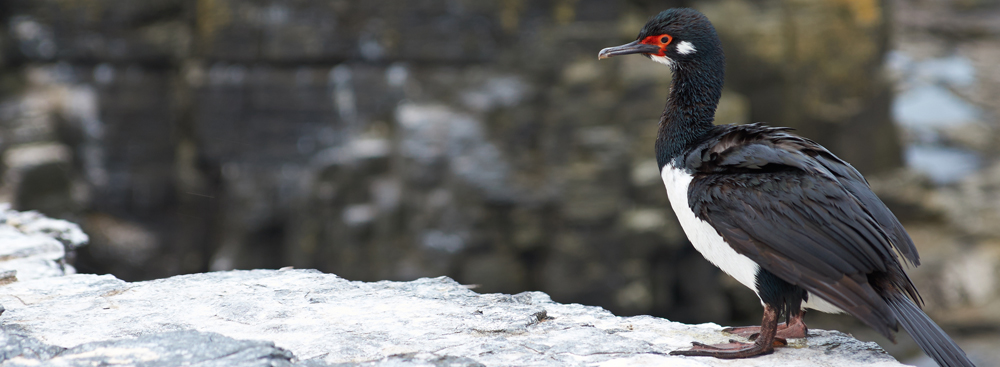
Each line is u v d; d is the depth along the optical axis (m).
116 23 20.11
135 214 20.89
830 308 3.96
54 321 4.32
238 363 3.51
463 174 17.69
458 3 18.50
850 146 22.36
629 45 4.70
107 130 20.42
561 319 4.63
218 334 3.89
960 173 25.94
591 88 18.36
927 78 33.53
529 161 18.31
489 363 3.85
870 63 21.91
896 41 37.22
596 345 4.15
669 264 18.84
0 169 18.95
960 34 38.16
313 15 18.89
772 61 20.47
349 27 18.89
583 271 17.97
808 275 3.69
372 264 18.44
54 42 20.20
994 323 18.59
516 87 18.44
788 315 3.97
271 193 19.66
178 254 20.92
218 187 20.70
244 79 19.41
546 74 18.59
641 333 4.45
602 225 17.91
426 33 18.67
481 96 18.36
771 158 3.96
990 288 19.98
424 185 17.92
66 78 20.38
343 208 18.77
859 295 3.60
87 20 20.03
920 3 41.38
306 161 19.55
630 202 18.17
